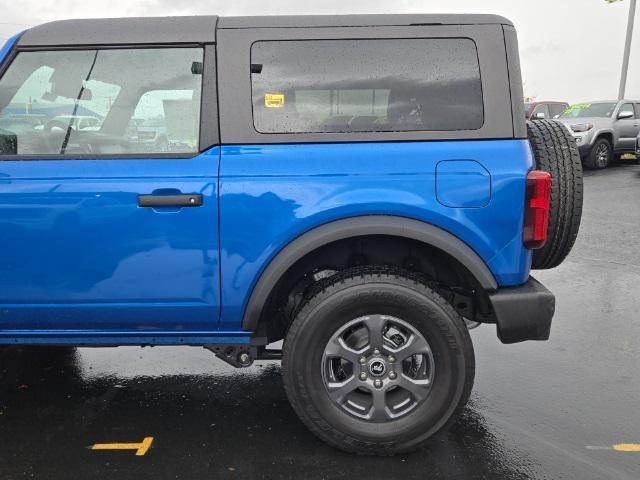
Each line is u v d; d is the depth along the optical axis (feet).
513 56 8.39
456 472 8.30
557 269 20.13
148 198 8.10
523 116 8.41
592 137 45.98
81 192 8.13
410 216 8.13
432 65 8.36
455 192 8.09
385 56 8.38
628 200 34.01
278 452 8.82
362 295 8.11
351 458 8.64
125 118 8.54
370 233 8.10
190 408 10.28
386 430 8.39
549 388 11.02
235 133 8.26
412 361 8.72
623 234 25.52
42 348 13.07
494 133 8.21
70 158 8.30
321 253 9.09
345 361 8.49
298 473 8.27
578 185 8.95
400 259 9.14
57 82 8.53
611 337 13.69
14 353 12.81
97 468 8.39
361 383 8.38
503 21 8.46
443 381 8.27
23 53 8.48
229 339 8.80
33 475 8.21
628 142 48.78
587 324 14.60
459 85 8.30
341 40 8.38
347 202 8.06
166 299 8.39
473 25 8.40
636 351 12.83
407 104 8.34
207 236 8.20
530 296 8.28
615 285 18.11
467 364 8.28
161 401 10.56
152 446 9.01
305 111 8.33
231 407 10.33
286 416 9.98
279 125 8.30
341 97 8.34
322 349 8.29
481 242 8.16
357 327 8.45
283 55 8.38
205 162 8.16
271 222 8.13
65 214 8.16
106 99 8.53
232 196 8.11
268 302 8.66
